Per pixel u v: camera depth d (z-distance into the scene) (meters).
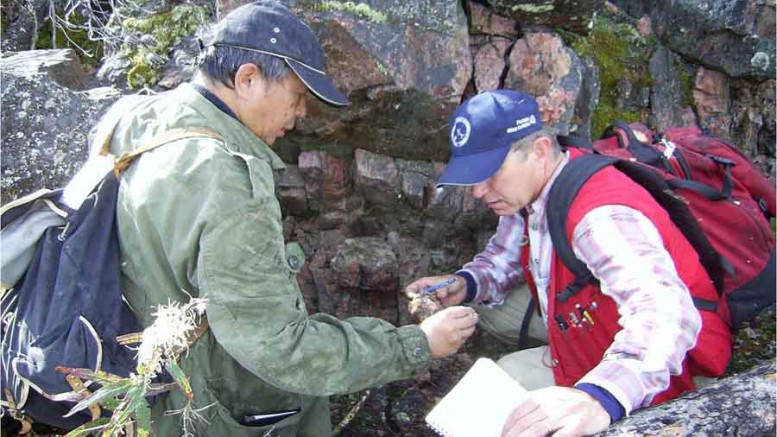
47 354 1.83
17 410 2.02
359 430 2.68
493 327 2.89
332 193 3.24
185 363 1.91
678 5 3.67
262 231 1.76
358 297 3.27
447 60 2.93
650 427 1.78
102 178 1.89
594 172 2.08
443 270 3.33
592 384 1.80
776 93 3.85
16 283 1.99
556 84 3.04
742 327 3.12
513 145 2.12
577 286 2.12
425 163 3.19
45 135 2.74
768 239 2.53
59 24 3.39
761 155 3.96
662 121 3.65
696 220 2.18
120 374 1.86
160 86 3.14
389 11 2.85
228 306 1.74
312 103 2.94
